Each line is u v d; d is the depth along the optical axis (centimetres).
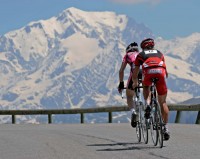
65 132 1747
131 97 1347
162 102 1183
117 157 982
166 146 1176
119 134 1596
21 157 1015
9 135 1653
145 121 1251
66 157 987
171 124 2122
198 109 2306
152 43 1237
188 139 1338
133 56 1332
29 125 2473
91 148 1154
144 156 991
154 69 1187
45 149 1143
